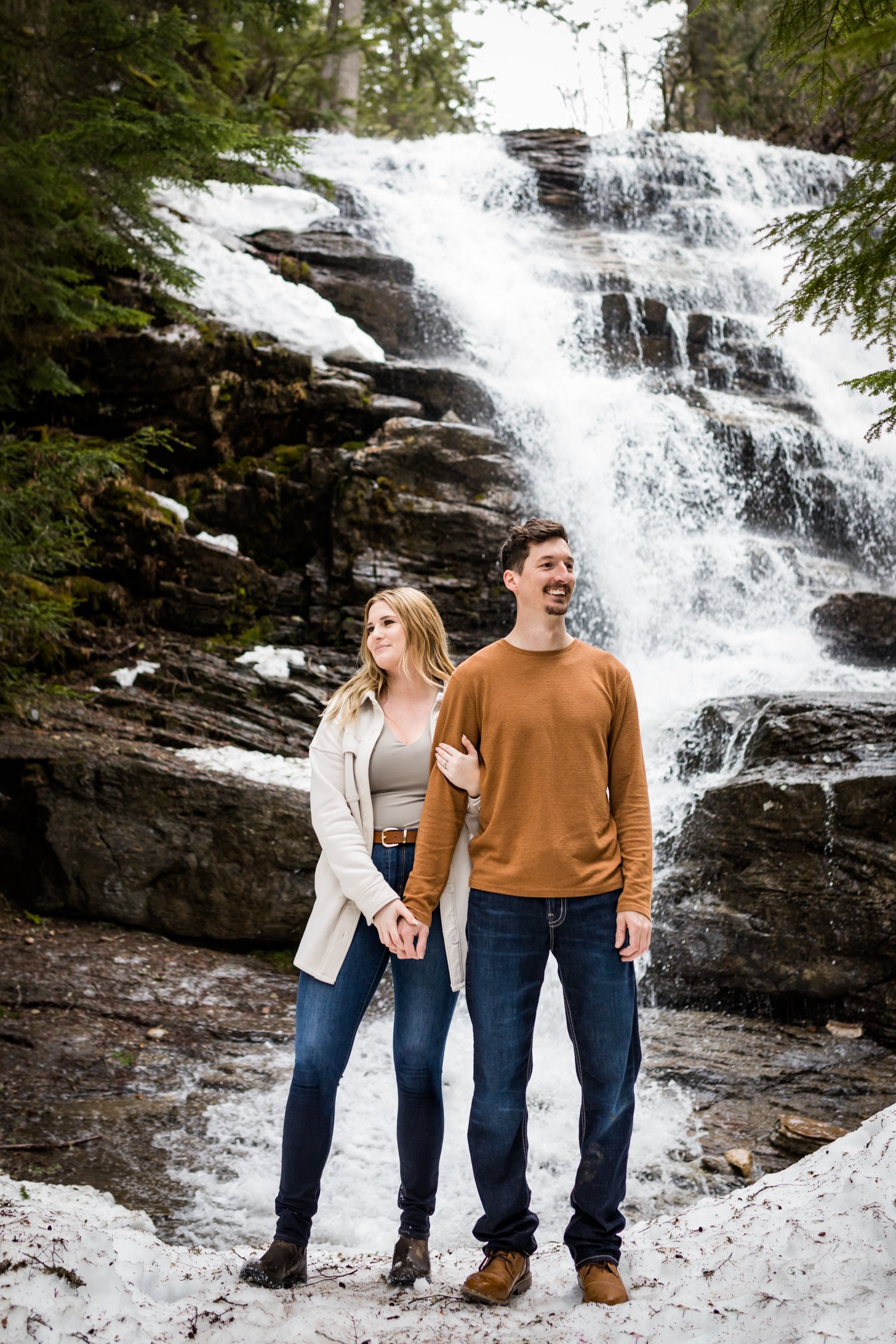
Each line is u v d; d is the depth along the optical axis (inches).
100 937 252.7
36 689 304.8
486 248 593.3
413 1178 104.5
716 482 458.0
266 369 398.3
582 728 100.9
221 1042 214.2
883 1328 82.7
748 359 557.0
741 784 253.4
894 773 234.5
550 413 449.1
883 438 512.4
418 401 436.1
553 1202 164.6
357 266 504.7
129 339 387.2
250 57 655.8
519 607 104.7
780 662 373.4
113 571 355.6
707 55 828.6
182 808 261.7
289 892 259.6
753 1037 222.5
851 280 138.2
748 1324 87.6
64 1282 92.4
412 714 111.7
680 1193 162.2
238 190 496.7
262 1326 91.3
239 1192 161.8
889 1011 220.7
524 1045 100.7
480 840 102.3
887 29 88.9
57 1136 173.8
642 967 249.0
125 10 341.7
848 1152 117.7
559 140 697.6
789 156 716.7
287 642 367.9
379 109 969.5
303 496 385.1
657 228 676.7
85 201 323.3
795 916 236.1
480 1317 94.5
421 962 103.7
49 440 364.5
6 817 262.1
